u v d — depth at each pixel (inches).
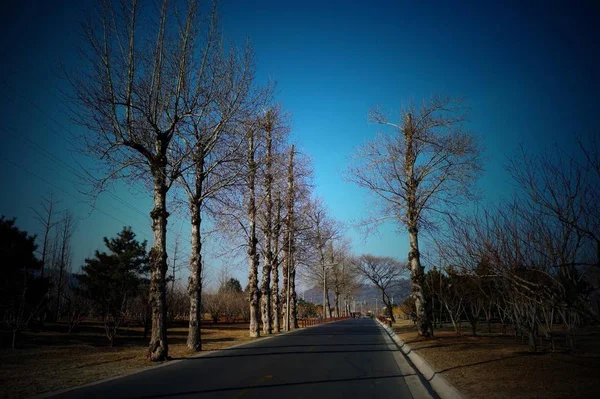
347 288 3720.5
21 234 982.4
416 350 685.9
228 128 708.7
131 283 1518.2
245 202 1079.0
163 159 626.8
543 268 410.6
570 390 318.7
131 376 443.8
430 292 1148.5
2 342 856.9
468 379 392.5
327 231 1771.7
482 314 1539.1
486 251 442.9
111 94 569.3
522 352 569.6
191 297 742.5
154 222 617.6
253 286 1163.3
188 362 566.9
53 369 503.5
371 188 926.4
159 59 615.2
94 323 1641.2
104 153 589.9
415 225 908.0
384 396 352.8
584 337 810.8
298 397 336.8
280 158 1130.7
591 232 319.3
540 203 340.5
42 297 1027.3
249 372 470.9
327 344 870.4
